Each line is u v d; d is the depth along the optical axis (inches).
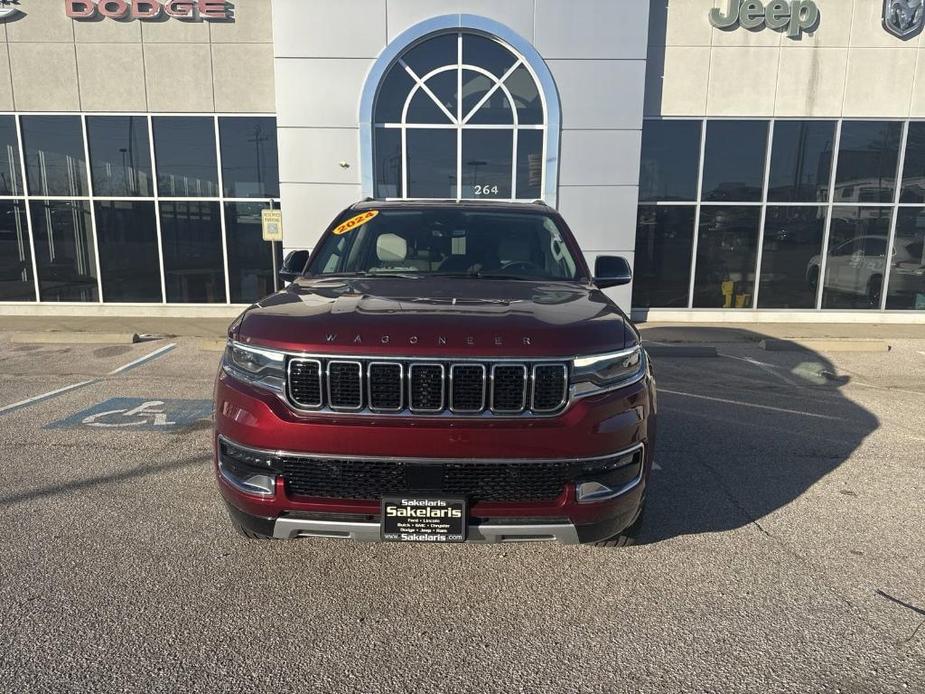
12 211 484.4
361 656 104.7
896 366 340.2
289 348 110.2
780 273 485.7
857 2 453.4
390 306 122.3
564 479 109.8
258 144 473.1
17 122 471.2
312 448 107.3
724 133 468.8
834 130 469.7
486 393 108.2
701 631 112.1
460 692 96.9
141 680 97.7
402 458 106.3
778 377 313.3
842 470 189.5
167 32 459.5
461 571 131.6
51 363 327.6
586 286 149.7
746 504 165.2
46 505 158.7
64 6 454.9
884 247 486.0
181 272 489.7
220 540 142.1
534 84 446.3
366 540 110.6
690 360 354.9
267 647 106.3
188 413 239.0
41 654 103.0
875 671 101.8
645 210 476.1
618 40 435.2
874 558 137.9
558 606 119.5
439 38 441.7
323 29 433.7
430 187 457.7
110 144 474.9
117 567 130.1
